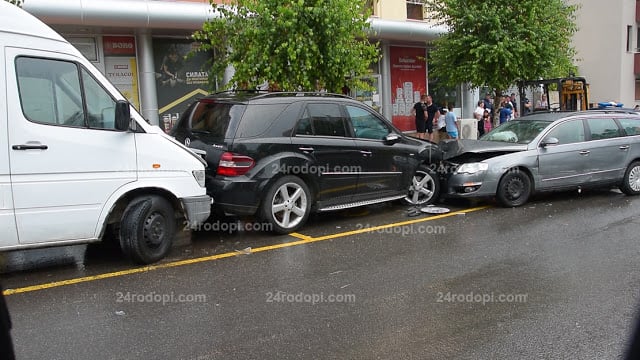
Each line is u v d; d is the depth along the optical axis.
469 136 16.38
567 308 4.61
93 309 4.66
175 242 6.88
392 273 5.61
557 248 6.47
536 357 3.76
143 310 4.64
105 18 11.55
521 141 9.40
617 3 28.03
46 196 5.16
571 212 8.58
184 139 7.29
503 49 12.84
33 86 5.09
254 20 9.41
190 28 12.74
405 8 18.06
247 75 9.52
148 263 5.93
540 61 13.48
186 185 6.11
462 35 13.82
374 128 8.17
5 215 4.97
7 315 2.01
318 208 7.52
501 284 5.24
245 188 6.68
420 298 4.90
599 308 4.60
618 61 28.27
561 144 9.44
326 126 7.52
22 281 5.39
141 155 5.75
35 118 5.09
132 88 13.42
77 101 5.35
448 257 6.16
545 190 9.30
